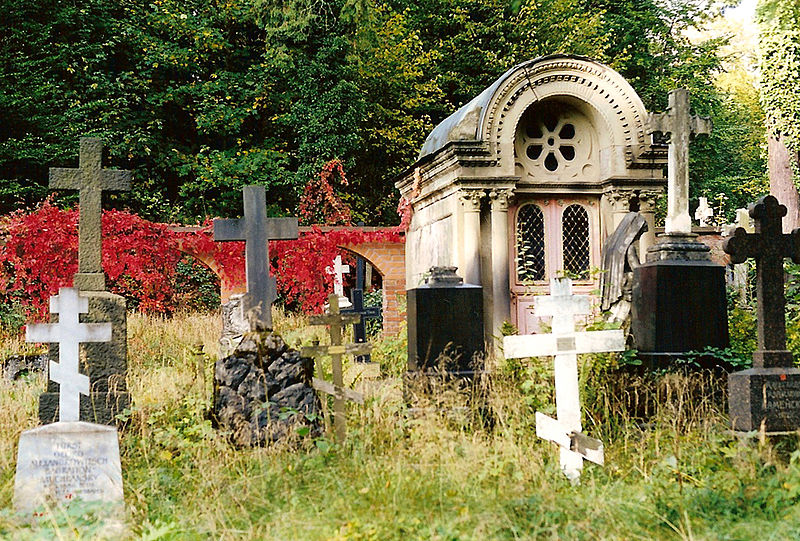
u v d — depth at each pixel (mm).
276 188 29438
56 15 26812
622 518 6598
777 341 8820
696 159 36719
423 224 17875
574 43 31578
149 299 19609
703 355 10883
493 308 15062
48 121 25500
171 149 28953
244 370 9430
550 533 6258
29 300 17531
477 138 14992
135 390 11422
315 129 28156
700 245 11500
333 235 19453
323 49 28359
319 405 9602
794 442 8383
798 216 23297
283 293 20609
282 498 7219
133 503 7441
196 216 28766
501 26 31672
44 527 6965
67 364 8422
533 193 15688
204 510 6996
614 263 11227
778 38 21625
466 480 7227
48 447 7625
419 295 10328
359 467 7758
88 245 9930
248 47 31156
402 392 10445
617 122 15430
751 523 6391
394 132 29875
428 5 32594
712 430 8711
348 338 18641
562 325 8430
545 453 8367
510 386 9641
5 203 24438
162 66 29938
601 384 9961
